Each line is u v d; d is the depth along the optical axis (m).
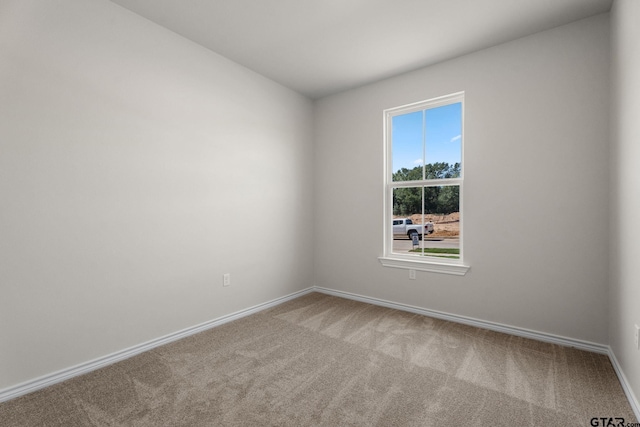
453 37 2.54
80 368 2.01
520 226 2.57
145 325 2.35
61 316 1.94
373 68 3.11
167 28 2.46
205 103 2.75
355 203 3.61
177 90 2.54
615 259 2.04
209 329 2.77
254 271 3.21
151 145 2.38
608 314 2.23
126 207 2.24
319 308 3.33
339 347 2.38
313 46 2.71
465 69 2.83
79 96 2.00
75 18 1.97
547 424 1.53
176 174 2.54
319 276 3.97
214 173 2.83
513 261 2.61
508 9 2.18
